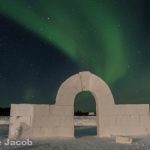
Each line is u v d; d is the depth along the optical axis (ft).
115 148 31.30
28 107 42.98
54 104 44.04
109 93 45.88
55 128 43.14
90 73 46.06
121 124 45.16
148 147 32.35
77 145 33.40
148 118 46.47
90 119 83.51
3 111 113.80
